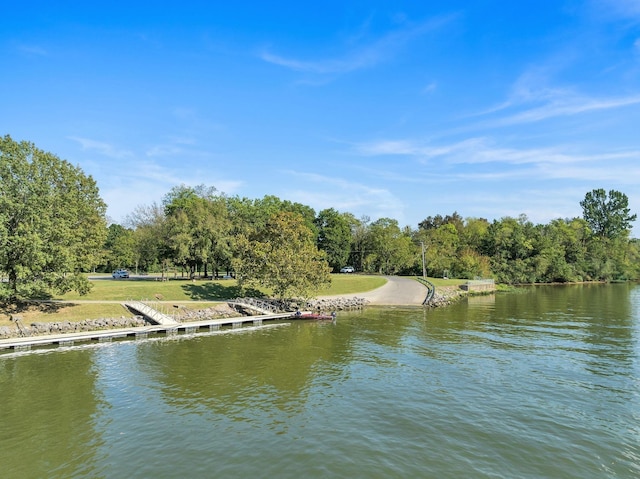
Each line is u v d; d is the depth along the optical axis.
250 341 41.78
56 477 16.88
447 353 36.38
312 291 67.12
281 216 66.62
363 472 16.97
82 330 44.78
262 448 19.14
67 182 49.69
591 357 34.66
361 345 39.78
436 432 20.66
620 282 145.62
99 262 53.06
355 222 148.50
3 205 42.69
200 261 83.94
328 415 22.88
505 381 28.48
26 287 42.66
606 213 168.50
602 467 17.50
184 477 16.75
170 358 34.94
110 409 23.98
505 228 143.12
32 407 24.31
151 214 98.31
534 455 18.42
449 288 93.25
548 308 68.00
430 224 185.00
